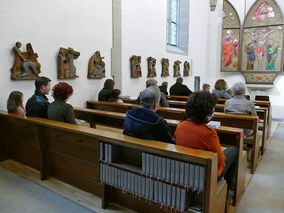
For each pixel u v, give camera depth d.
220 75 13.45
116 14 7.11
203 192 1.92
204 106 2.07
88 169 2.84
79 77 6.13
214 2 12.87
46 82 3.63
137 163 2.47
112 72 7.12
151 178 2.22
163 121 2.33
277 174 3.88
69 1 5.74
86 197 2.84
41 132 3.20
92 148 2.73
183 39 11.36
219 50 13.32
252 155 3.81
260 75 12.08
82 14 6.09
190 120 2.19
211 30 13.40
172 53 10.23
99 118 4.70
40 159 3.44
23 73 4.75
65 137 3.01
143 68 8.52
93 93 6.57
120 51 7.37
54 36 5.45
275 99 12.12
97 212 2.57
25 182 3.20
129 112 2.44
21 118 3.39
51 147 3.22
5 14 4.53
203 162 1.87
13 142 3.87
